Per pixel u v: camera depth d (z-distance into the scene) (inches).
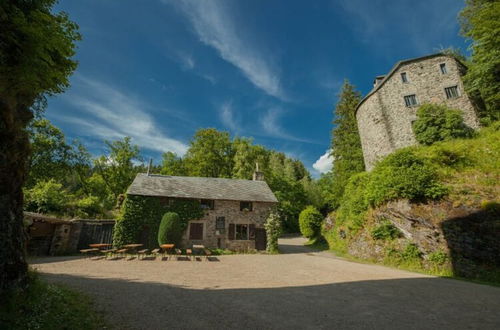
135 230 660.7
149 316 177.0
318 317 185.8
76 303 179.5
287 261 538.3
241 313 191.9
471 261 374.0
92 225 653.9
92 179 1170.6
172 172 1379.2
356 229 638.5
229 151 1444.4
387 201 546.0
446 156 567.8
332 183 1317.7
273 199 784.3
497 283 321.7
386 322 177.0
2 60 167.0
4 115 173.5
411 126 843.4
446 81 844.0
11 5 167.2
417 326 170.4
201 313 189.5
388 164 592.4
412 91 877.2
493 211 386.9
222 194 769.6
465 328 167.0
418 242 456.8
